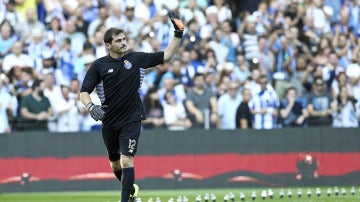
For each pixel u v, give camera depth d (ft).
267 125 210.18
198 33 224.74
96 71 109.91
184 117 206.69
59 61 215.72
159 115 207.31
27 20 221.66
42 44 216.74
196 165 202.39
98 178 199.41
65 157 198.70
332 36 239.30
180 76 213.66
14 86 205.67
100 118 107.45
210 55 220.64
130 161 110.22
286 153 205.98
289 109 212.84
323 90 215.72
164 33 228.22
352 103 218.59
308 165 206.69
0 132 199.62
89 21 223.92
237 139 204.33
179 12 232.32
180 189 201.46
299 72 222.69
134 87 110.52
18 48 211.20
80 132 199.21
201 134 202.90
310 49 233.55
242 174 204.13
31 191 197.26
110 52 110.63
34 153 197.77
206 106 207.62
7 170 196.34
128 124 110.42
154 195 172.86
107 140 114.62
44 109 202.90
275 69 227.61
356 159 208.74
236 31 237.04
